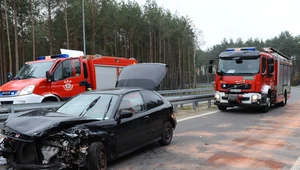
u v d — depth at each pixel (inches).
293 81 3592.5
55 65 450.0
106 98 244.8
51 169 187.9
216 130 375.6
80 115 231.9
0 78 1606.8
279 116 507.5
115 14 1872.5
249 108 641.6
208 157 255.0
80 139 195.0
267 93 549.3
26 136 183.9
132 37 2144.4
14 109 343.6
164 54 2386.8
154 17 2185.0
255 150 277.1
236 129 382.3
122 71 436.5
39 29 1706.4
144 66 427.8
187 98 572.1
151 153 268.7
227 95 552.1
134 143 246.2
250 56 541.3
